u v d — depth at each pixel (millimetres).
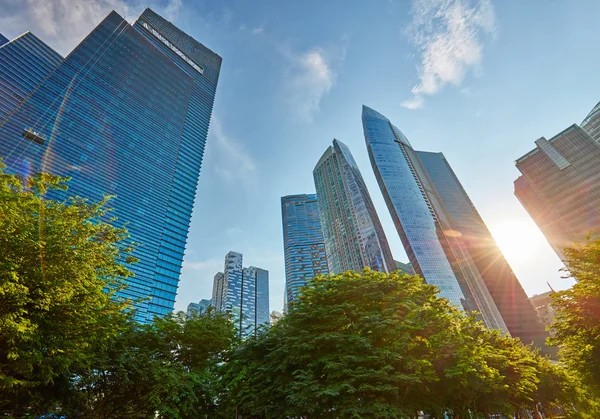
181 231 108938
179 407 19750
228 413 22250
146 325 24109
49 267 11320
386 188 184625
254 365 21562
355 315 19438
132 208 94562
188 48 162875
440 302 23266
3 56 86125
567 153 162125
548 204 166750
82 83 98625
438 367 19781
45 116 84188
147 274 91562
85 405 18094
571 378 35531
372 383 16609
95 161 90312
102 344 15414
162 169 110438
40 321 11539
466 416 24562
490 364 25766
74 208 14469
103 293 14344
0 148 72000
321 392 15539
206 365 24375
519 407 32469
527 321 154875
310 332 20172
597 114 163875
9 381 10359
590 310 20156
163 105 123500
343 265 161250
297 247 195750
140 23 147500
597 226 144000
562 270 22109
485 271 179625
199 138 133875
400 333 18031
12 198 11547
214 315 29406
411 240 163000
